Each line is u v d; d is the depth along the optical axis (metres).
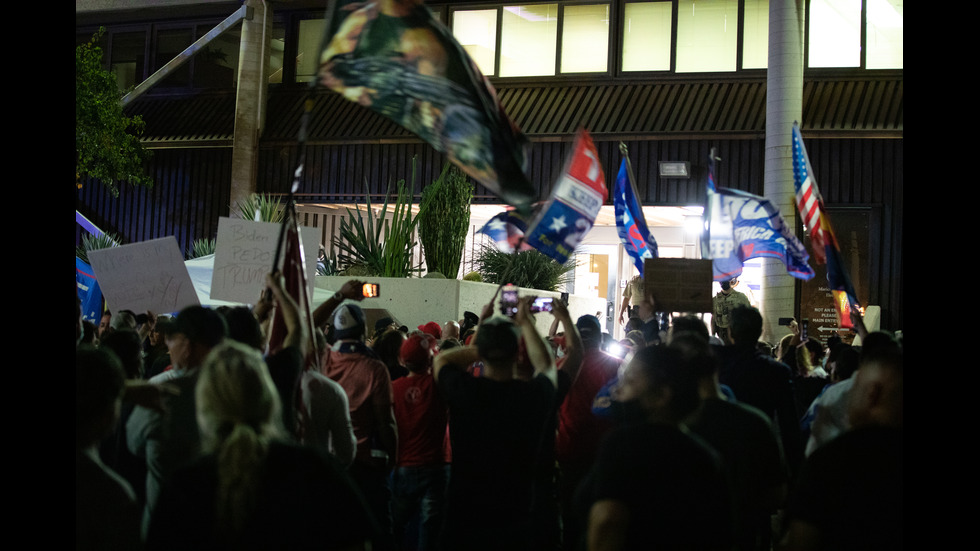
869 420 3.43
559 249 5.90
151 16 22.88
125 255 7.12
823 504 3.05
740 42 19.47
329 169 21.02
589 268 22.30
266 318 4.87
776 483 4.10
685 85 19.70
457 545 4.12
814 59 18.92
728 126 18.67
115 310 7.12
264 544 2.48
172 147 21.92
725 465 4.02
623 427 3.03
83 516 2.87
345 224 16.94
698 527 2.89
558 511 5.55
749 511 4.11
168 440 3.81
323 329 9.22
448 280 14.62
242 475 2.46
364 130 20.80
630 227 8.38
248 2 21.19
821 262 7.64
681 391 3.08
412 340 6.20
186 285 7.11
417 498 6.20
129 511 2.93
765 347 8.02
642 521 2.88
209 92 22.38
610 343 8.74
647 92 19.80
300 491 2.54
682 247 21.58
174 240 7.12
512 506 4.12
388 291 14.87
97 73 19.56
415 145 20.36
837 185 18.02
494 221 6.81
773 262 16.25
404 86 4.30
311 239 7.25
